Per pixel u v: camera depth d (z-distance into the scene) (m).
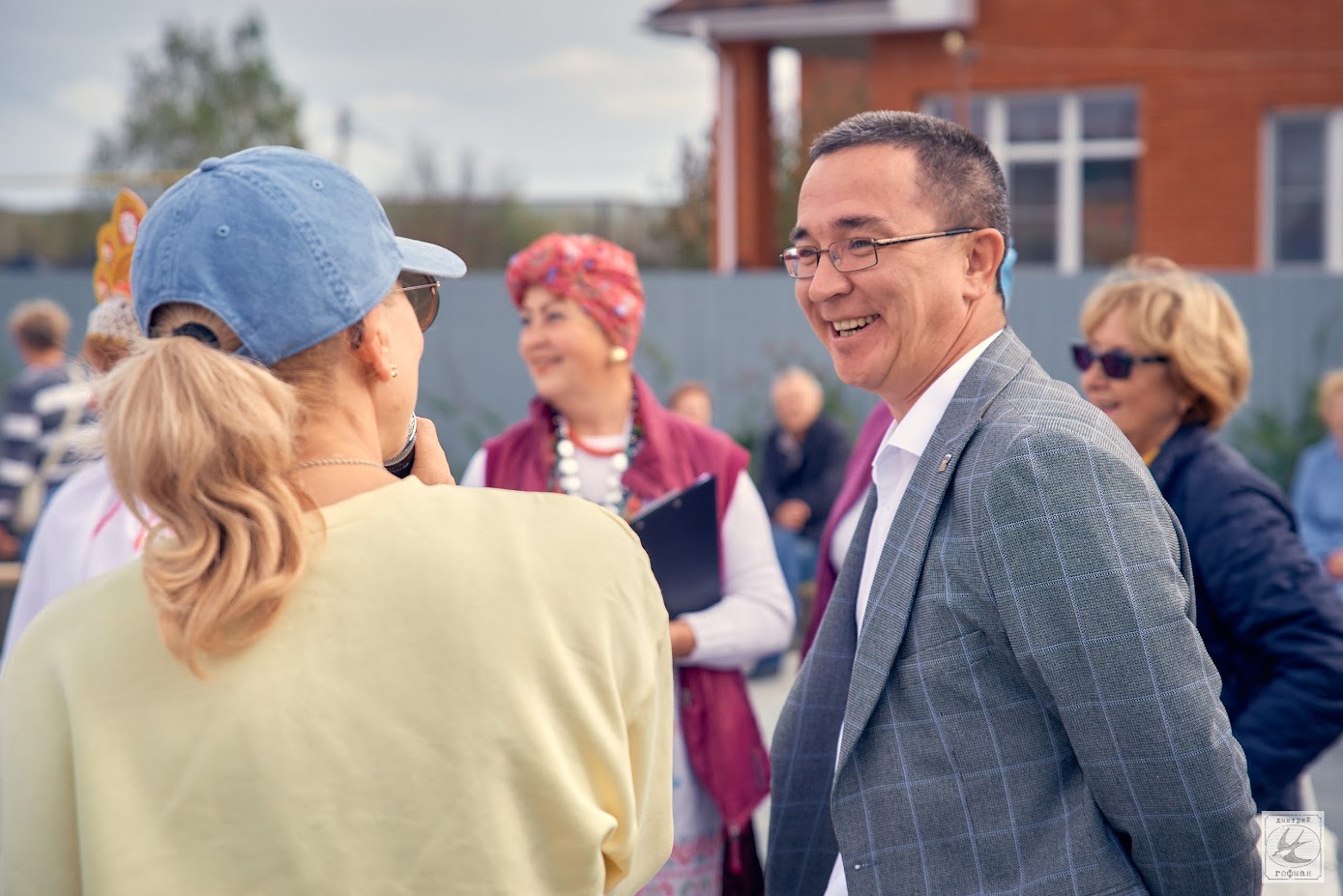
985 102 13.77
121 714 1.23
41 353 6.86
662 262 16.77
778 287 11.64
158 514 1.23
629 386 3.04
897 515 1.78
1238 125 13.01
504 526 1.37
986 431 1.72
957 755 1.67
